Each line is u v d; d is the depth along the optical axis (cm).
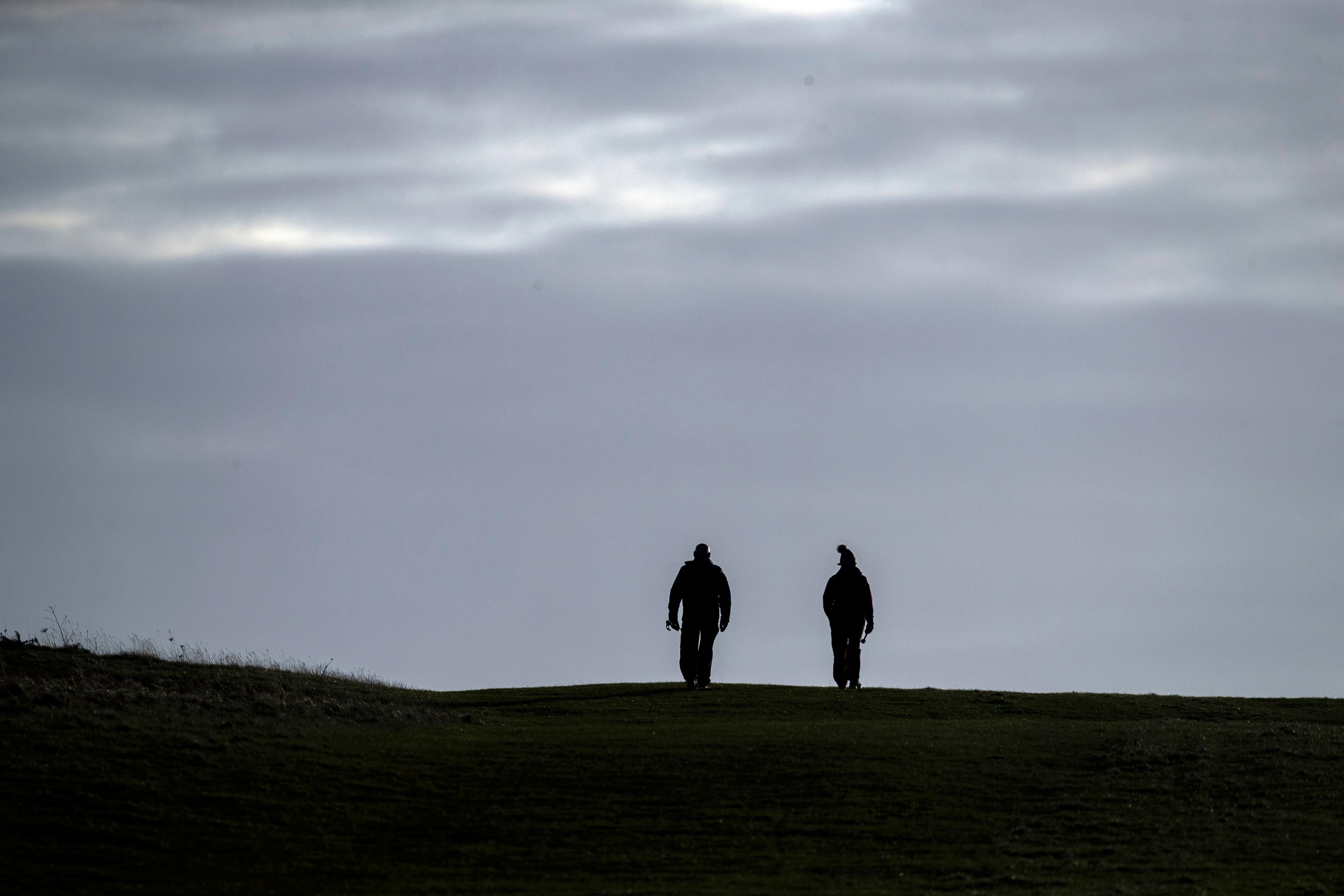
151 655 8406
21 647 8031
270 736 6006
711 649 8850
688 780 5566
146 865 4591
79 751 5528
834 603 9138
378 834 4959
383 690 8406
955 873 4625
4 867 4488
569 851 4828
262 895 4403
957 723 6919
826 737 6306
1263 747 6150
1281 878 4569
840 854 4809
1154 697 8638
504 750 5969
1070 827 5100
